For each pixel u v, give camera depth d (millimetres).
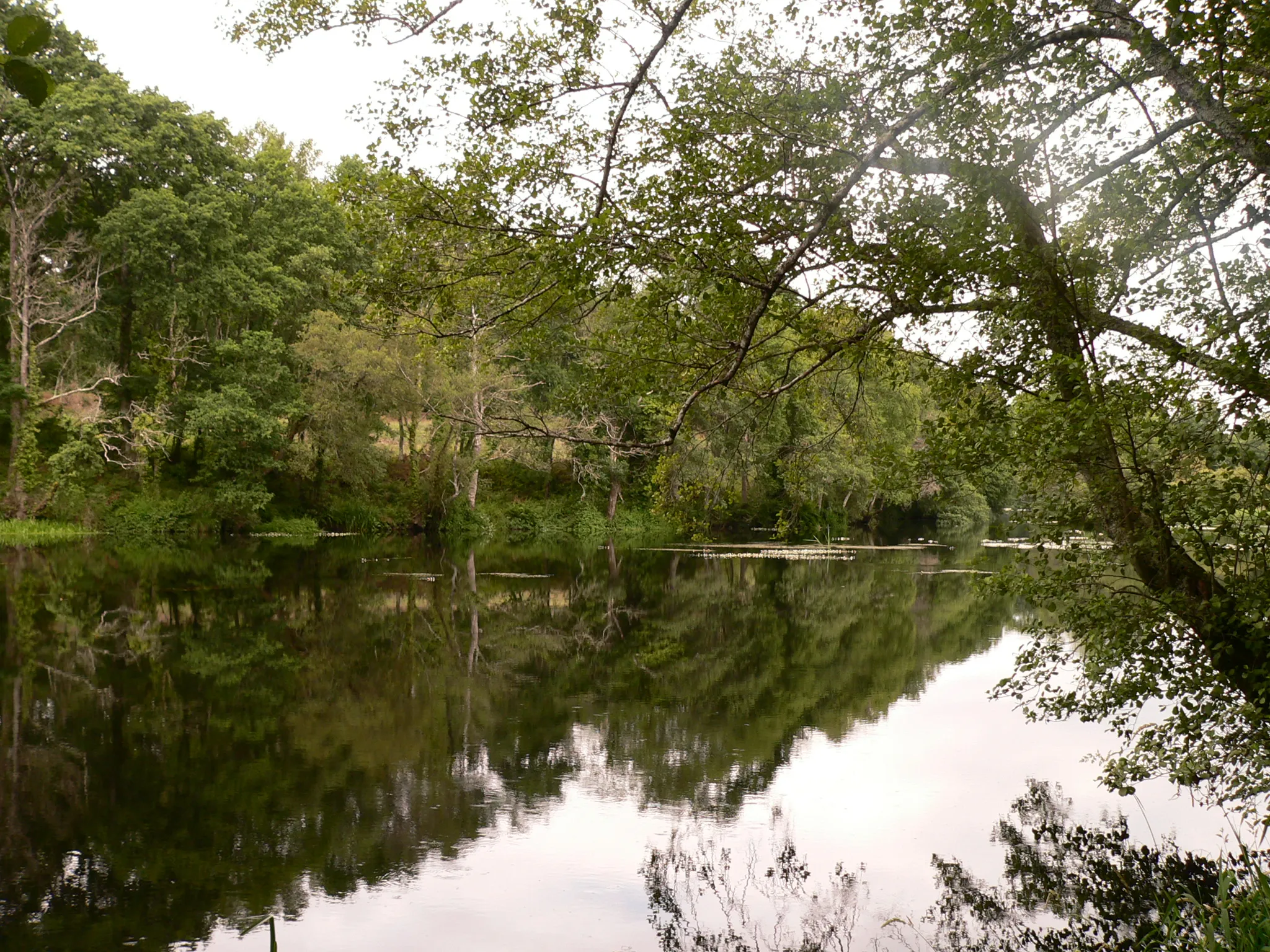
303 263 36000
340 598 20125
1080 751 9352
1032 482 5820
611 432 8703
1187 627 5707
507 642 15531
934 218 5766
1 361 33906
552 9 6031
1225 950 4508
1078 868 6559
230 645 14844
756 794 8172
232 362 36000
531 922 5836
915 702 11469
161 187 32781
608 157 6152
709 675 13062
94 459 32875
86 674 12586
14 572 22938
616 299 6879
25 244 31828
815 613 18906
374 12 5934
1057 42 5457
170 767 8844
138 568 24344
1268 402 4980
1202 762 6105
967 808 7773
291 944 5551
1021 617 18188
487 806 7879
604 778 8594
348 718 10617
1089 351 5645
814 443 9438
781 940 5543
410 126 6324
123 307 35812
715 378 7598
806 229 6137
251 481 35781
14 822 7480
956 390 6336
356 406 36844
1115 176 6027
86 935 5684
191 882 6438
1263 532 5387
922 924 5777
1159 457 5473
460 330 7445
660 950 5496
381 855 6879
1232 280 5887
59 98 31141
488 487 45562
